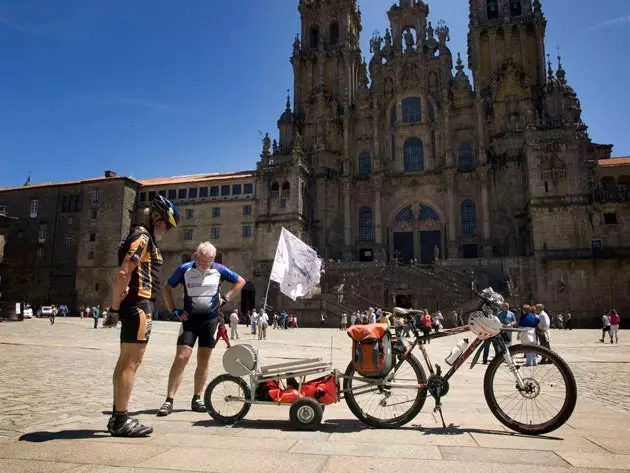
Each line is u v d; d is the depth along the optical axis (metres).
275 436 6.63
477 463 5.22
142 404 9.58
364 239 72.88
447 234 68.12
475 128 70.56
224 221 70.19
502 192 66.88
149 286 6.91
